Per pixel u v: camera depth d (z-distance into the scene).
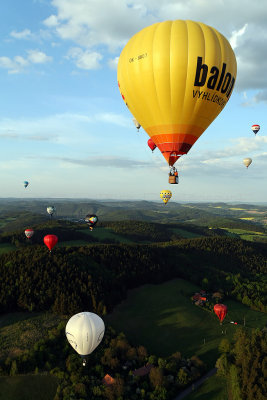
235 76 26.66
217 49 24.53
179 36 24.20
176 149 28.00
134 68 25.66
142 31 26.19
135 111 28.20
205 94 25.27
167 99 25.59
